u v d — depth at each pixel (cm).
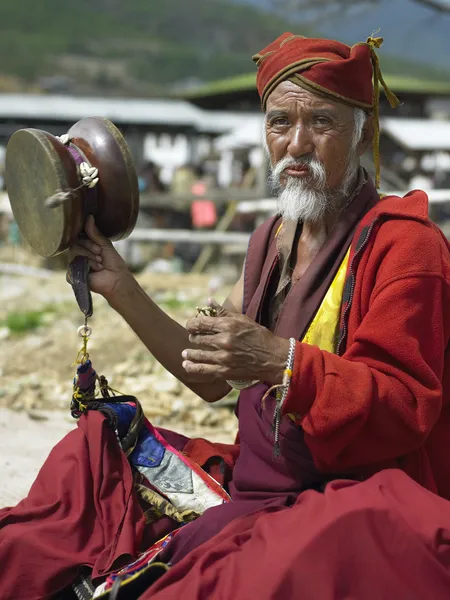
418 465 357
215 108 3388
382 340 329
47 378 800
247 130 2609
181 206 2338
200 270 2014
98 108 3225
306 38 362
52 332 923
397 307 332
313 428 323
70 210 351
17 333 928
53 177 348
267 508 336
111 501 360
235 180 3094
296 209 364
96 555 350
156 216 2416
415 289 333
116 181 361
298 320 362
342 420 319
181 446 418
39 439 612
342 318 351
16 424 651
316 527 296
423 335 335
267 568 289
